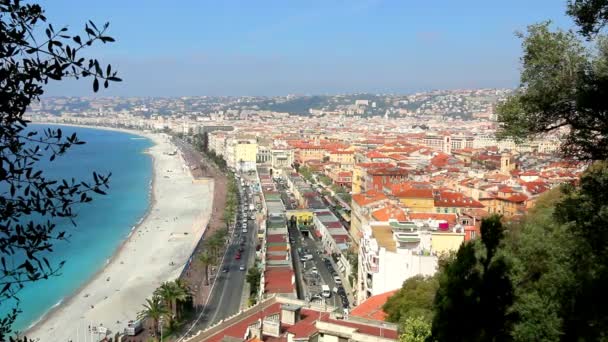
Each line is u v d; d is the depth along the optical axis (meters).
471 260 46.91
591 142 35.75
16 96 20.36
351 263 165.50
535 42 36.59
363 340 76.62
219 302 158.75
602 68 33.75
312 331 80.81
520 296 49.50
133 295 175.75
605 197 36.56
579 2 35.38
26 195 21.72
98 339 141.88
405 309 84.88
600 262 41.97
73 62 20.55
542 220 67.69
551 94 35.50
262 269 160.62
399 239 118.25
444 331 45.22
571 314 46.38
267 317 82.31
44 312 163.50
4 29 19.77
